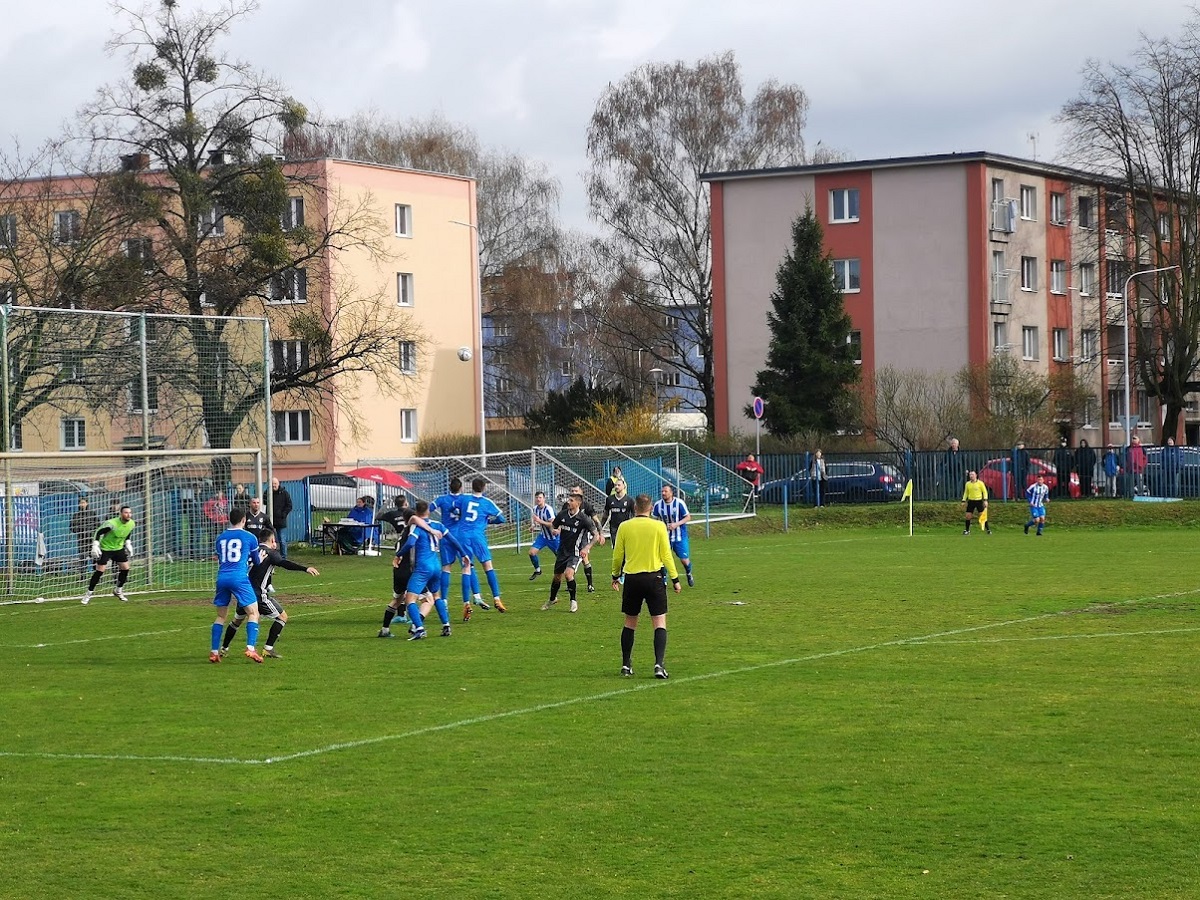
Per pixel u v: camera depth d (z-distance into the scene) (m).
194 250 42.47
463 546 22.83
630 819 10.11
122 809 10.73
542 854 9.34
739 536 43.56
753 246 69.31
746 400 69.69
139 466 30.22
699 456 46.88
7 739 13.42
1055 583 26.83
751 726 13.29
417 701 15.04
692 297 70.69
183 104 42.97
